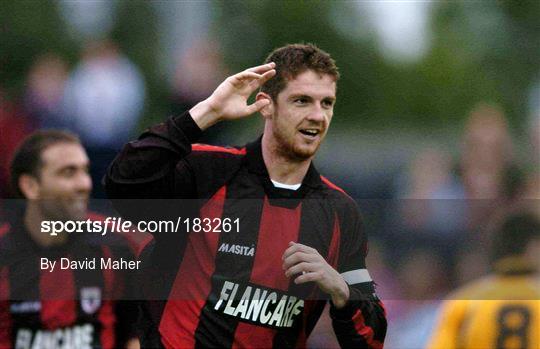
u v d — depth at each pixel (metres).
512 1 61.66
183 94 38.06
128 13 62.25
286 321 18.61
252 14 66.50
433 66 72.31
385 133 55.66
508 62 60.88
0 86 58.69
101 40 59.16
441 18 73.38
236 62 61.22
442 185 39.06
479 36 64.69
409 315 28.41
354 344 18.50
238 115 17.69
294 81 18.08
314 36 71.19
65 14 62.78
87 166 24.05
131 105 42.56
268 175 18.70
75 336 23.48
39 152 23.61
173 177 17.94
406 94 72.12
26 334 23.39
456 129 57.75
